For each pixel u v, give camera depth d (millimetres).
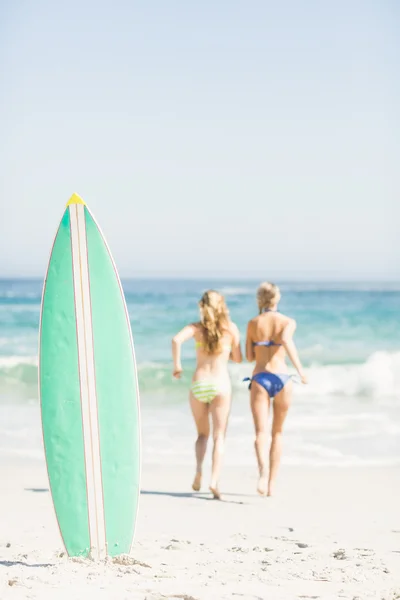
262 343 11977
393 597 5891
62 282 7191
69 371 7098
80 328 7152
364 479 13164
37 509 10695
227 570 6910
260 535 9133
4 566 6707
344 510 10773
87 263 7246
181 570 6785
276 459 12023
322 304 53000
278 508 10945
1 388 25734
